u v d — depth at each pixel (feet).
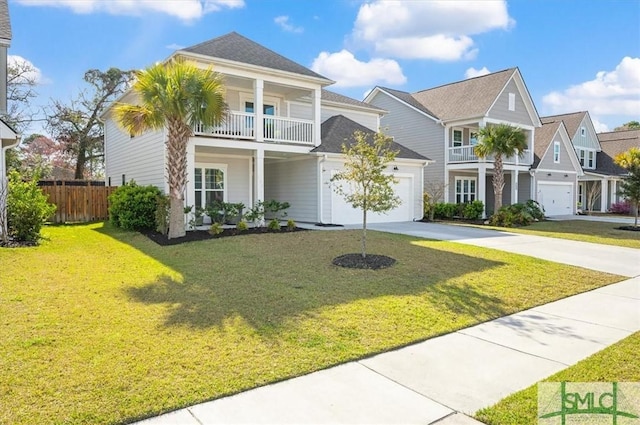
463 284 25.13
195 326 17.10
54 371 12.83
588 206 112.88
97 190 59.52
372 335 16.66
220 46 51.39
